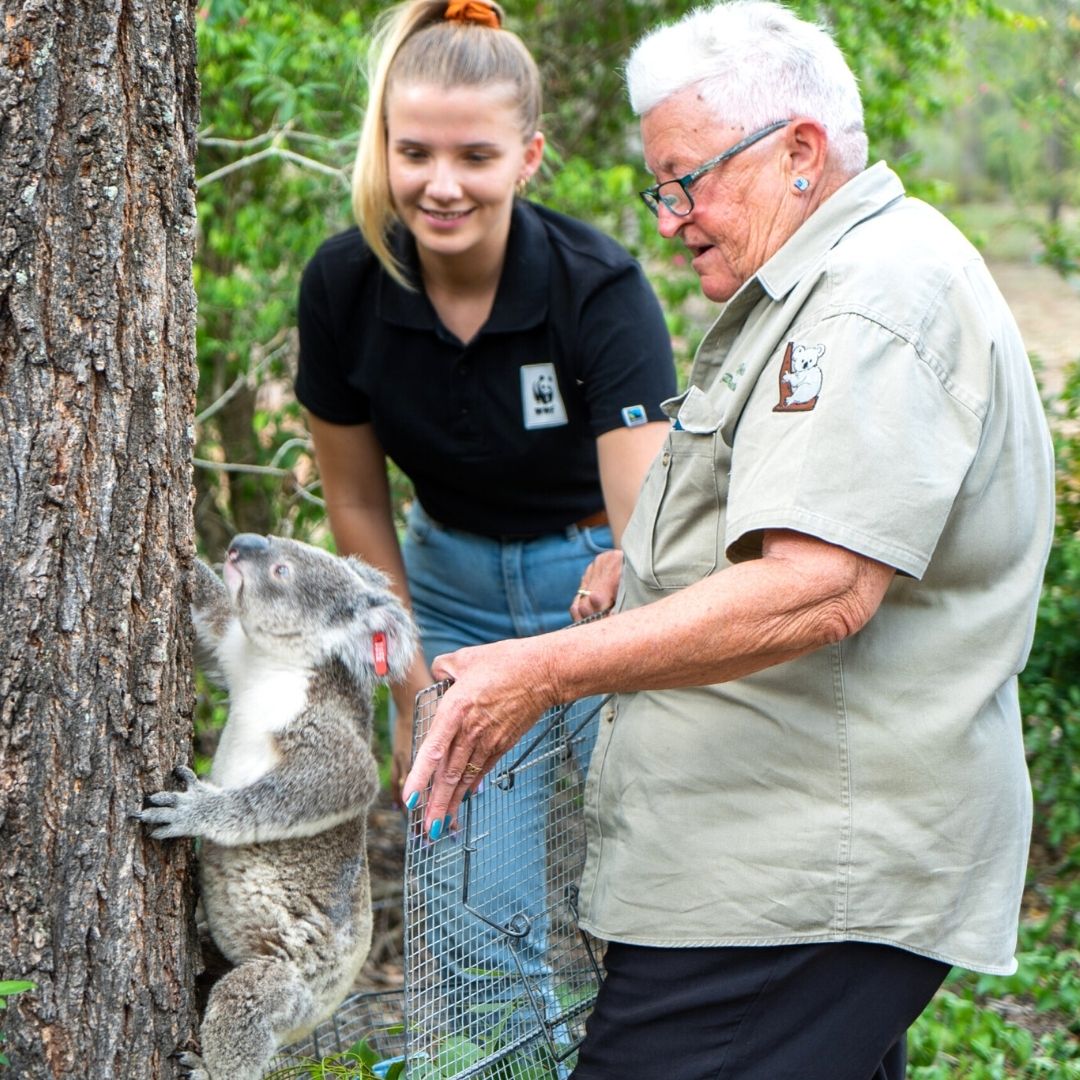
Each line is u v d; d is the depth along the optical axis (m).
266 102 5.32
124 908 2.35
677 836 2.40
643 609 2.20
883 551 2.10
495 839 2.74
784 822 2.32
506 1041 2.72
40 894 2.27
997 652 2.31
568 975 2.83
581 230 3.40
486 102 3.11
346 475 3.73
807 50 2.37
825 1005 2.35
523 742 2.79
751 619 2.13
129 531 2.33
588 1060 2.52
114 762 2.33
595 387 3.31
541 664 2.19
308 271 3.51
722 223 2.42
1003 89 7.89
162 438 2.38
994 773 2.33
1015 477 2.28
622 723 2.55
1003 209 12.91
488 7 3.25
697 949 2.39
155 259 2.35
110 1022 2.34
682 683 2.21
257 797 2.57
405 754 3.66
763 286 2.33
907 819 2.29
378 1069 2.96
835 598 2.13
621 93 6.76
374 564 3.74
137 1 2.28
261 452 6.10
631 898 2.45
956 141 12.97
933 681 2.29
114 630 2.32
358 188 3.28
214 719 5.52
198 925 2.77
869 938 2.30
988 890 2.34
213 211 5.82
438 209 3.16
